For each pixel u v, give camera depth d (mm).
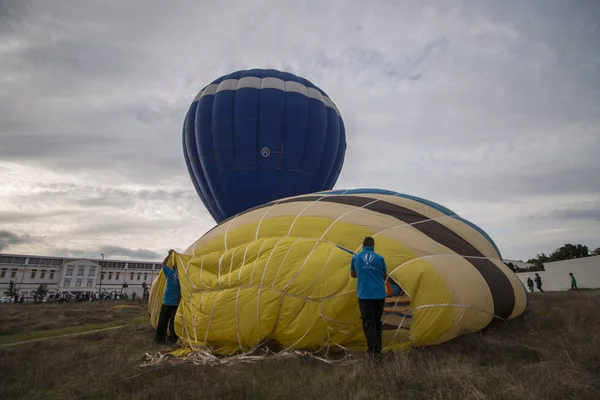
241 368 4020
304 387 3334
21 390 3709
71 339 7035
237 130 16031
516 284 6730
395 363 3676
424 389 3135
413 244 5664
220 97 16562
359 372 3514
